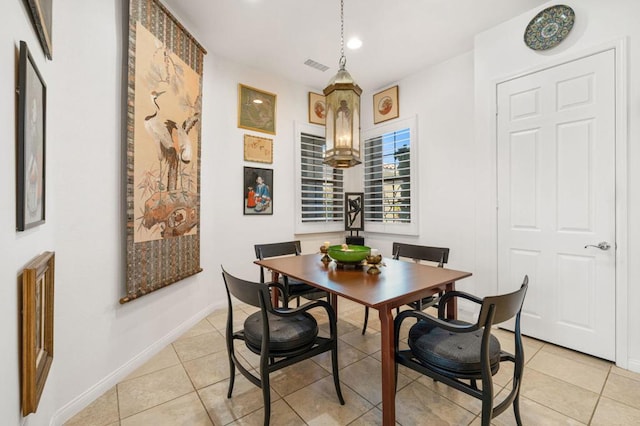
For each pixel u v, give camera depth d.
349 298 1.46
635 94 1.98
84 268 1.68
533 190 2.47
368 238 4.36
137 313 2.09
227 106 3.27
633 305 2.00
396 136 3.85
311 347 1.62
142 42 2.03
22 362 1.00
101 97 1.79
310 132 4.06
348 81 1.99
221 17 2.55
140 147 2.03
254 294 1.42
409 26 2.68
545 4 2.37
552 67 2.34
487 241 2.75
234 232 3.36
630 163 2.00
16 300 0.97
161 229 2.26
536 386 1.83
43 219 1.23
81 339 1.66
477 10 2.46
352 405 1.66
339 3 2.37
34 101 1.10
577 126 2.23
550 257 2.38
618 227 2.06
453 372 1.33
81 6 1.65
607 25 2.08
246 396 1.75
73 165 1.61
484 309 1.17
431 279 1.79
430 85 3.46
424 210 3.55
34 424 1.24
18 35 0.98
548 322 2.40
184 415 1.59
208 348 2.37
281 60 3.32
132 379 1.93
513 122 2.57
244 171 3.43
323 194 4.23
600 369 2.02
